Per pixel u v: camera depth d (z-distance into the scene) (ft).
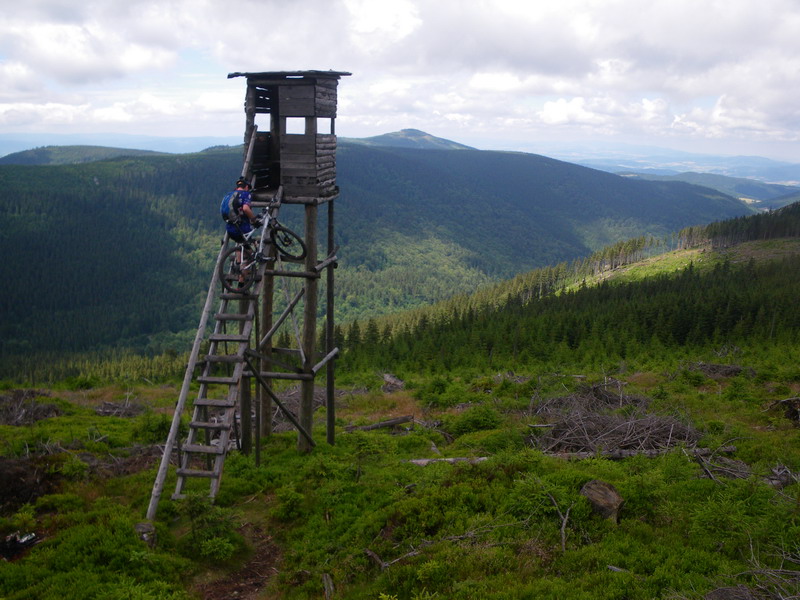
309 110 45.60
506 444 52.34
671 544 30.76
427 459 49.26
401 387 119.55
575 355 179.52
